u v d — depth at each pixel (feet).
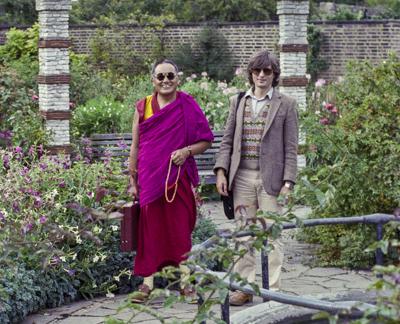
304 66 48.01
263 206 23.15
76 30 85.15
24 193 25.18
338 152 28.89
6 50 66.95
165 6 98.84
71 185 26.40
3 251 17.66
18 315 22.63
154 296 13.47
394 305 11.05
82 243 24.91
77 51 85.15
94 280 24.89
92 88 61.57
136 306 13.69
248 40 84.58
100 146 42.45
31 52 66.64
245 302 23.59
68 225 24.52
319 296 15.80
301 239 31.45
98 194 23.32
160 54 84.53
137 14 89.76
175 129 23.06
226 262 13.61
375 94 30.01
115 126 50.42
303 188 14.73
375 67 30.96
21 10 95.76
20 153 29.53
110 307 24.03
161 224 23.13
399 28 80.48
